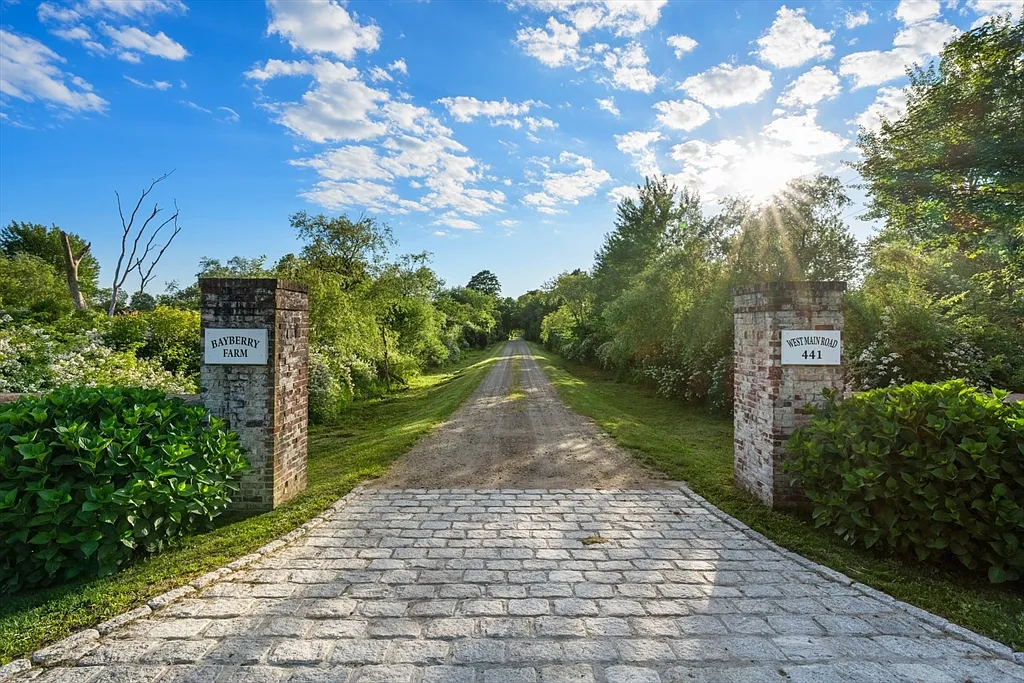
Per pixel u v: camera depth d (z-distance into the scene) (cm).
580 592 363
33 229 3503
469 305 5153
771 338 546
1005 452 388
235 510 554
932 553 408
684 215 2812
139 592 357
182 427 496
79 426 423
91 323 1363
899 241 1588
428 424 1079
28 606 346
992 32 1235
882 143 1703
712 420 1176
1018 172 1236
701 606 343
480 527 499
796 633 310
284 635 305
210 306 557
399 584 374
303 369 638
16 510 372
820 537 467
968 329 982
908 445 427
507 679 263
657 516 532
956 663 279
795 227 1376
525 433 982
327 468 749
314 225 1942
